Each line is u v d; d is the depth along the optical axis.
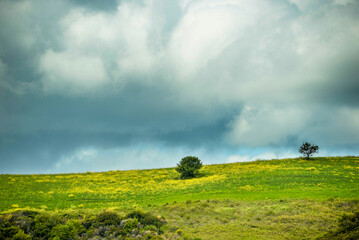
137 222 38.19
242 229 37.09
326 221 37.62
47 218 38.00
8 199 56.03
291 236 34.16
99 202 55.28
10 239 33.41
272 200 47.72
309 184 58.81
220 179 70.81
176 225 39.62
